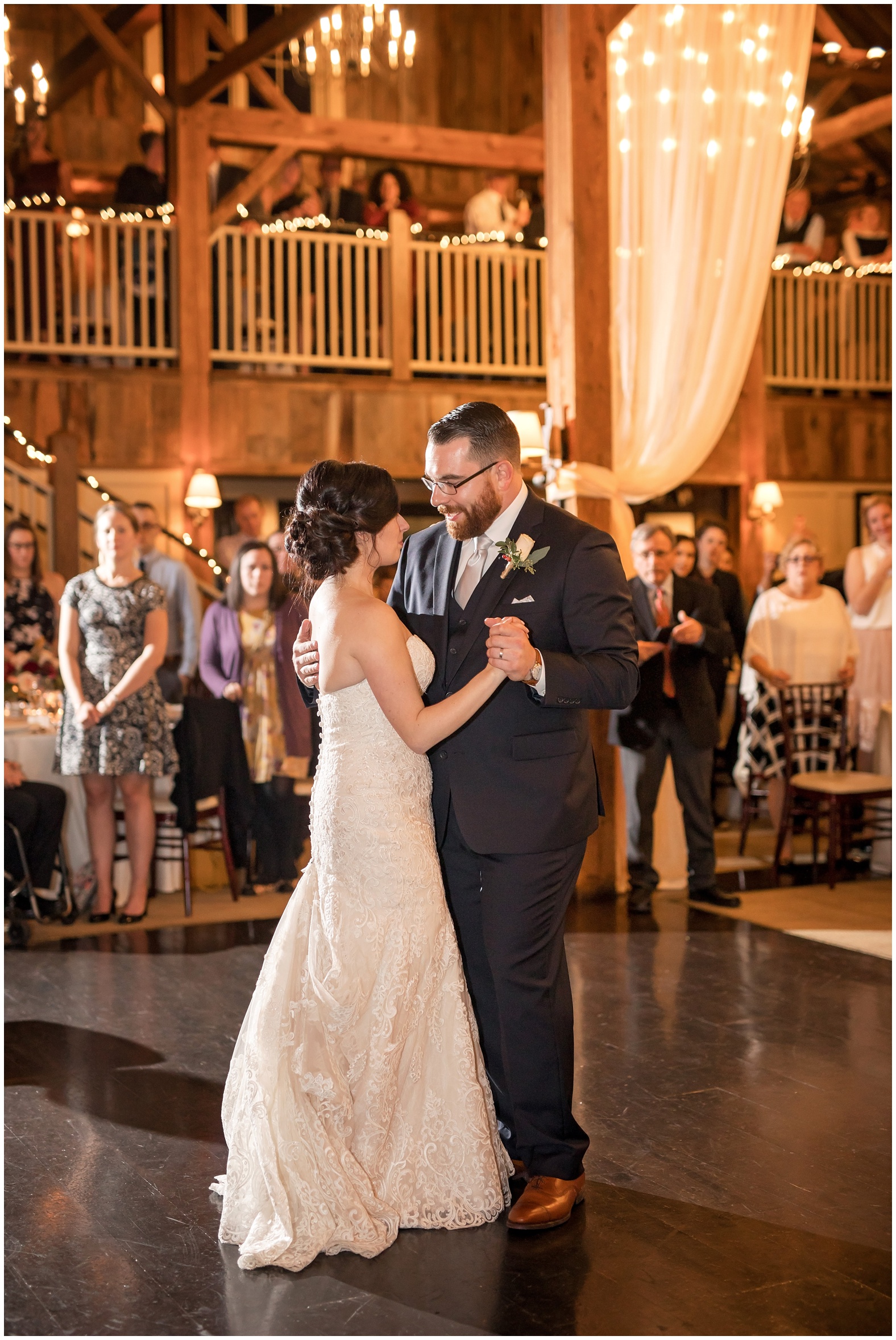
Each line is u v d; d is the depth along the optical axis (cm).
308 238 905
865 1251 238
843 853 613
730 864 619
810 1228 247
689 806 527
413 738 241
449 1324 212
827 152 1170
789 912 517
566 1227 248
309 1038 242
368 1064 246
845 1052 350
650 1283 226
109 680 486
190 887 519
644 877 519
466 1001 257
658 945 464
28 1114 308
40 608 596
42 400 848
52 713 528
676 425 586
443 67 1155
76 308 905
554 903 249
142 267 869
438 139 978
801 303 1057
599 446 548
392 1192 247
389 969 246
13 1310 218
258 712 553
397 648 243
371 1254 236
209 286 886
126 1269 233
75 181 1068
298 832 565
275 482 977
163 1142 292
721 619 522
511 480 251
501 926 247
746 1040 360
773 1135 294
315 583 258
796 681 598
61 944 472
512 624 231
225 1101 257
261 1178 239
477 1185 251
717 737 524
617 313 580
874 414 1087
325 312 948
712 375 588
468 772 251
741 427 1041
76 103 1068
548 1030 249
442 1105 252
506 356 975
